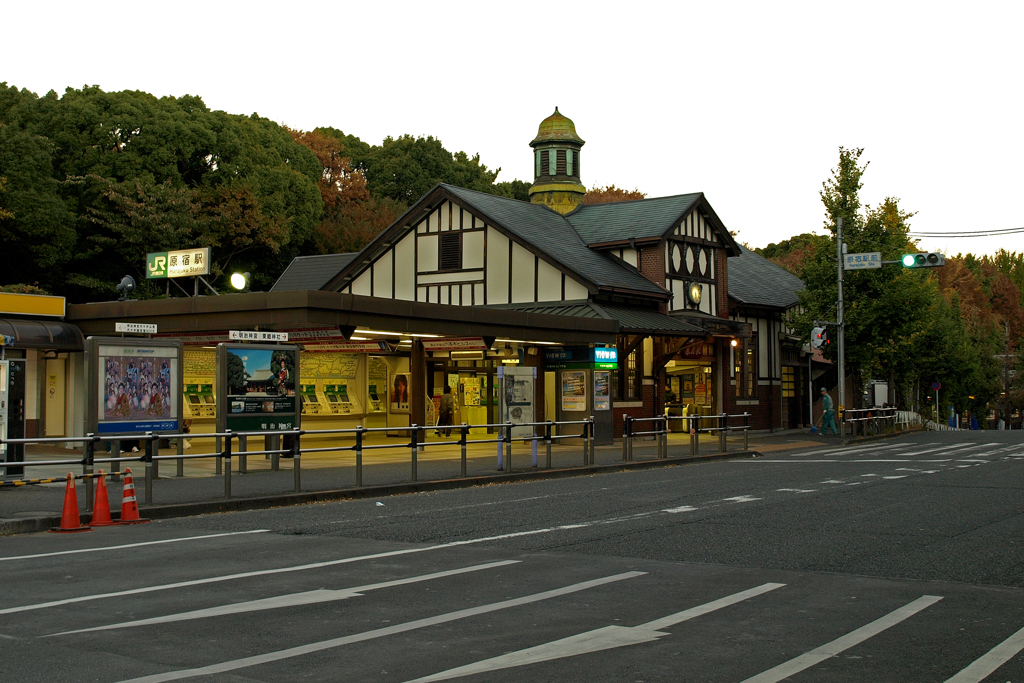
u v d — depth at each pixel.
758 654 6.27
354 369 29.55
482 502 15.32
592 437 22.14
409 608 7.59
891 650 6.40
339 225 62.41
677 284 35.38
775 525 12.33
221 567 9.41
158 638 6.58
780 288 44.59
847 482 18.09
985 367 72.25
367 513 13.96
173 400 18.44
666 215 35.69
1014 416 84.62
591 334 28.72
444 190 33.97
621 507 14.38
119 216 47.22
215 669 5.80
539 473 20.09
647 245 34.66
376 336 25.19
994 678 5.78
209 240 51.97
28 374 26.28
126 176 48.72
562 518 13.15
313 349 27.83
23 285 40.66
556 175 47.53
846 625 7.09
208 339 24.11
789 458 25.67
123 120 48.97
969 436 37.88
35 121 49.31
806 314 38.88
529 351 29.08
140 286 49.06
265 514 13.94
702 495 15.99
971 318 73.56
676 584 8.59
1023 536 11.37
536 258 32.44
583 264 32.81
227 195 52.12
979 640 6.68
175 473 19.30
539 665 5.96
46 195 44.25
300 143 67.50
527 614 7.40
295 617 7.25
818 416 48.91
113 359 17.62
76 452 24.56
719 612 7.50
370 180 75.25
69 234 45.06
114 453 17.56
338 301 21.62
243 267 56.22
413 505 15.02
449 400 28.73
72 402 26.44
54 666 5.86
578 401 28.86
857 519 12.86
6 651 6.22
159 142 49.84
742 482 18.38
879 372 45.50
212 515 13.84
